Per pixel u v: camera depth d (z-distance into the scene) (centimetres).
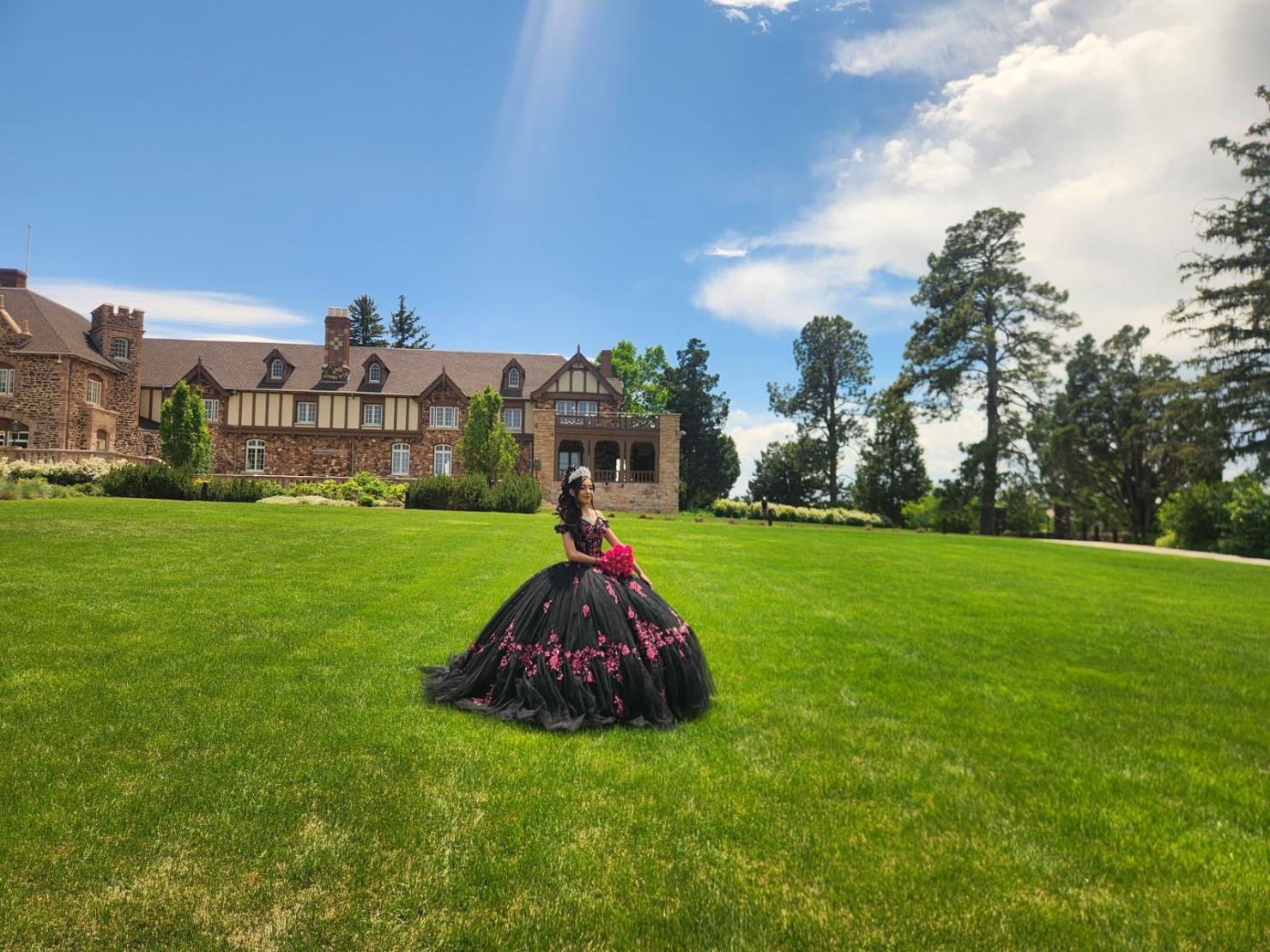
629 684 442
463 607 743
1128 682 578
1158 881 281
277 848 278
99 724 388
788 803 337
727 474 6100
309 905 245
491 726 418
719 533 1964
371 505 2625
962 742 425
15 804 299
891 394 4256
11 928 224
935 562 1465
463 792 332
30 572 800
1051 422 3872
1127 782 374
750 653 624
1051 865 291
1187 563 1803
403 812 311
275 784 330
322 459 4525
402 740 388
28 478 2534
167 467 2375
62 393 3709
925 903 262
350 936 231
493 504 2656
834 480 5206
